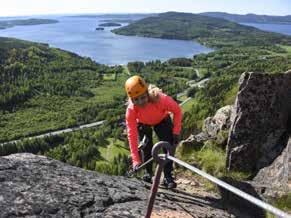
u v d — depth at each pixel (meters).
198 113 44.41
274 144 8.73
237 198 7.57
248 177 8.59
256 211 7.25
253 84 9.09
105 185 5.84
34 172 5.46
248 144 8.91
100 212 4.91
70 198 5.00
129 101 6.61
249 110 9.04
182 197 7.12
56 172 5.67
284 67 188.12
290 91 9.20
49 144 159.00
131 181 6.64
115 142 141.75
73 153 126.69
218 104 39.81
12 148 145.00
